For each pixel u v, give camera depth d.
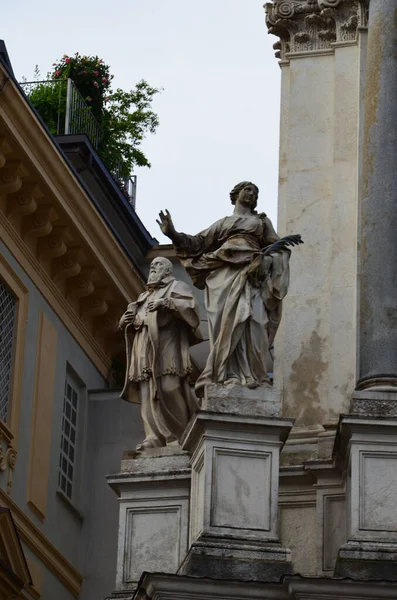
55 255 32.75
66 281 33.31
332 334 23.83
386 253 22.55
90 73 38.06
